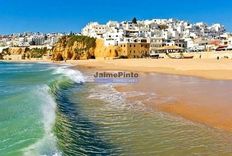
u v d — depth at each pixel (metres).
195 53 116.25
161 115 21.09
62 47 190.38
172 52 140.25
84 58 172.38
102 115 21.36
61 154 11.21
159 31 191.75
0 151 10.94
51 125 15.09
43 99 23.58
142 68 81.06
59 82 39.88
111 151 13.64
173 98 27.72
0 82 41.34
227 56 104.88
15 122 15.29
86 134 16.06
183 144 14.58
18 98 23.62
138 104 25.66
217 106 23.16
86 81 47.81
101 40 166.88
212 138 15.48
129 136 16.00
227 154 13.18
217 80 43.09
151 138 15.62
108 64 112.38
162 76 54.19
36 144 11.73
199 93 30.12
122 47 150.00
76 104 25.92
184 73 57.75
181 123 18.67
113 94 32.19
